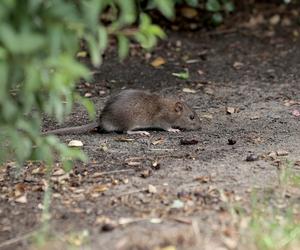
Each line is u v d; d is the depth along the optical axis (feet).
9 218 33.19
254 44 65.51
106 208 33.58
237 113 50.14
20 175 38.24
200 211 32.68
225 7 68.69
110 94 55.52
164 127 48.08
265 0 72.02
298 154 40.55
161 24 68.69
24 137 29.19
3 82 23.31
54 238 30.68
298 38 66.44
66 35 24.40
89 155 41.39
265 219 31.65
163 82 57.98
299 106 51.11
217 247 29.32
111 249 29.40
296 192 34.71
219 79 58.23
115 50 63.87
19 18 23.71
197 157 40.47
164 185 36.01
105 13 62.69
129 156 41.16
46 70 24.34
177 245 29.53
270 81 57.36
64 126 48.21
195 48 64.75
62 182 37.04
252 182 35.94
